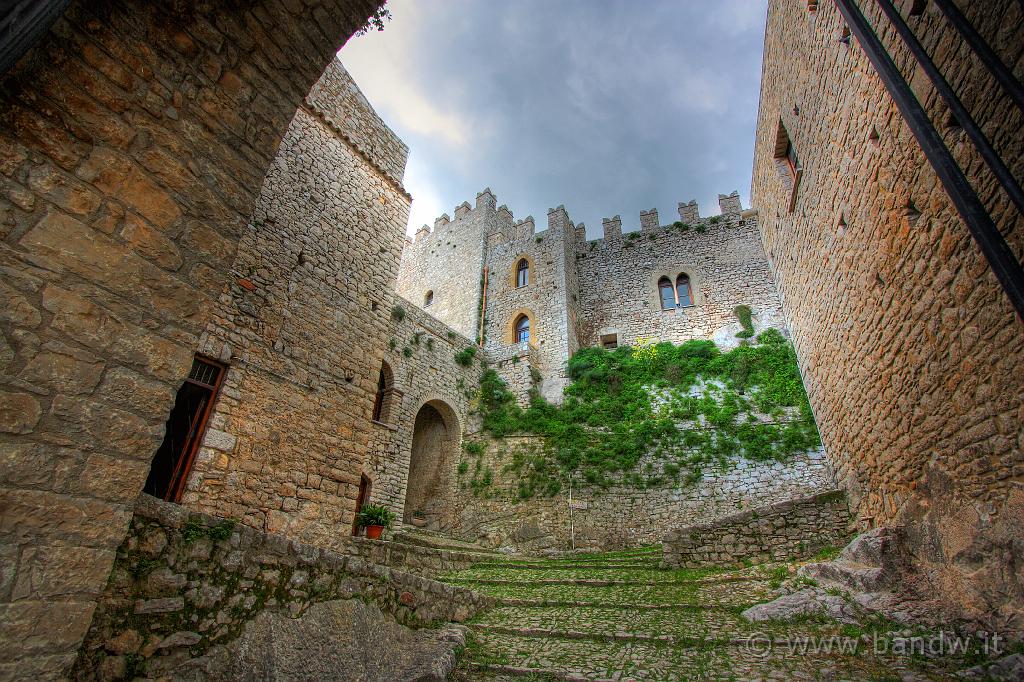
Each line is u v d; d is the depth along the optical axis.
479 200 28.73
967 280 4.48
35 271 2.56
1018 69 3.38
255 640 3.77
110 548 2.64
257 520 7.41
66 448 2.54
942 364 5.16
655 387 18.14
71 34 2.89
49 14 2.30
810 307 9.57
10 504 2.30
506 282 25.05
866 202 6.23
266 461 7.77
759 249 22.06
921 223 5.05
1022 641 4.29
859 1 5.52
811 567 7.42
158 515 3.49
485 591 8.41
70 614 2.42
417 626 5.61
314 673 3.97
